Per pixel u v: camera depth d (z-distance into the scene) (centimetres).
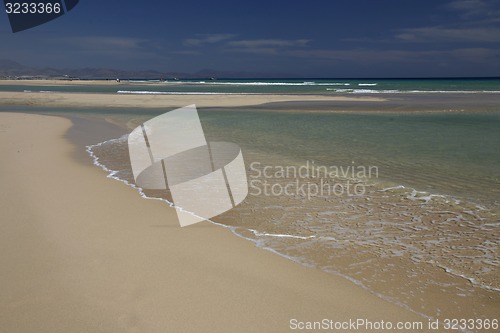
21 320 292
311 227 494
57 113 1995
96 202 575
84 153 949
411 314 313
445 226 494
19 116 1717
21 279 350
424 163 827
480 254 419
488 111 2025
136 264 385
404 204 574
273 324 295
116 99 2794
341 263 399
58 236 448
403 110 2091
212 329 287
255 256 412
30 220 495
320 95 3269
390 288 352
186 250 422
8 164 805
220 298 328
